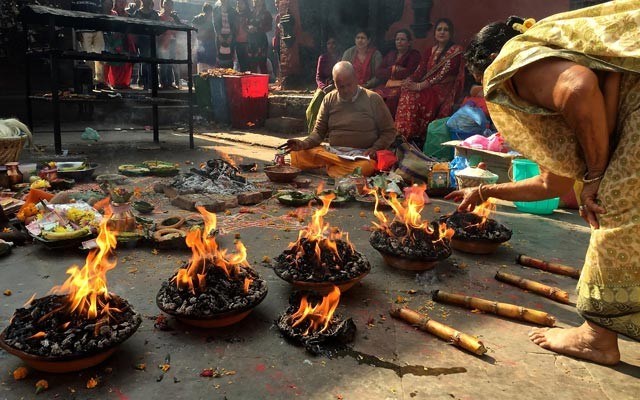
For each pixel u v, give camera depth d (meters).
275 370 2.30
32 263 3.50
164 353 2.41
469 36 9.40
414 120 7.87
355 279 2.93
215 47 15.59
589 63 1.92
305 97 11.76
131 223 3.95
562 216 5.01
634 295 2.14
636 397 2.16
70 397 2.08
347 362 2.38
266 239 4.13
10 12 11.77
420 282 3.31
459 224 3.90
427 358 2.43
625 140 2.02
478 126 6.78
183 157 8.19
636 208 2.05
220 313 2.53
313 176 6.61
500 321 2.82
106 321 2.26
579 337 2.46
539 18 8.47
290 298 2.75
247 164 7.05
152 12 12.70
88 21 8.42
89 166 6.36
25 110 12.24
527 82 2.00
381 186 5.53
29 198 4.55
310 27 12.47
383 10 10.66
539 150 2.27
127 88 13.17
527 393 2.17
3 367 2.28
